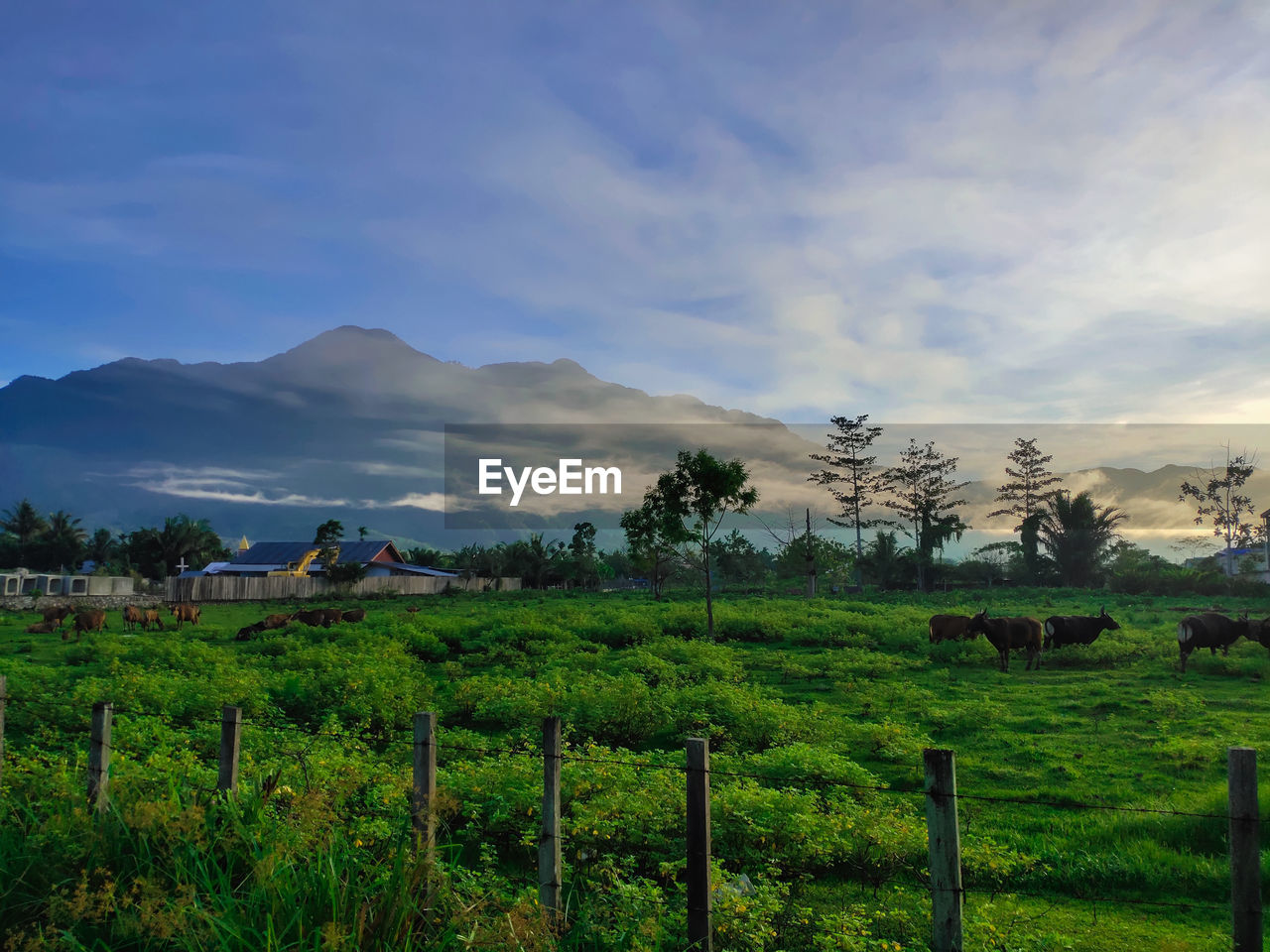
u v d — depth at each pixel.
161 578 94.25
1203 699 16.81
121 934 4.37
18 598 54.69
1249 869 4.12
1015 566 83.81
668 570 67.62
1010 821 9.20
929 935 6.05
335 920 4.23
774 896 6.07
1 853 5.07
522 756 8.93
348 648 25.78
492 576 83.44
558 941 4.61
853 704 16.78
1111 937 6.26
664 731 13.59
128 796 5.85
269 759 8.92
